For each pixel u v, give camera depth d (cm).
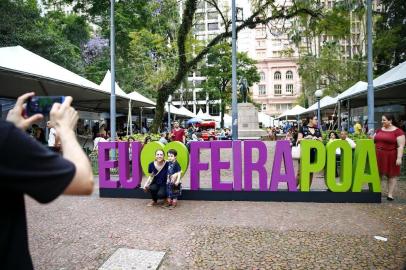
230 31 1512
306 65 2997
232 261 409
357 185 708
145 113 2884
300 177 731
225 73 3878
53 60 2530
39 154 118
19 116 153
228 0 2002
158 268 394
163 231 523
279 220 579
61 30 3388
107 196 780
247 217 602
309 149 723
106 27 3059
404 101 1847
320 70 2872
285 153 730
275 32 1599
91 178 137
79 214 627
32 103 159
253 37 8262
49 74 1021
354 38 3269
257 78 4109
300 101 4950
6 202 125
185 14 1484
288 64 8112
